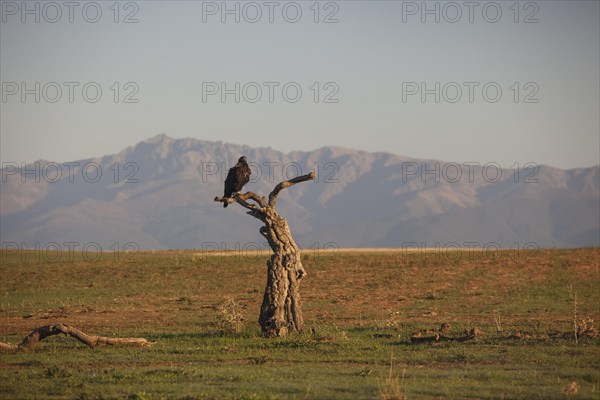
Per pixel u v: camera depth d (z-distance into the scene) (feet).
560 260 398.01
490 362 146.20
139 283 362.53
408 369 138.51
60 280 375.86
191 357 152.87
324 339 170.40
